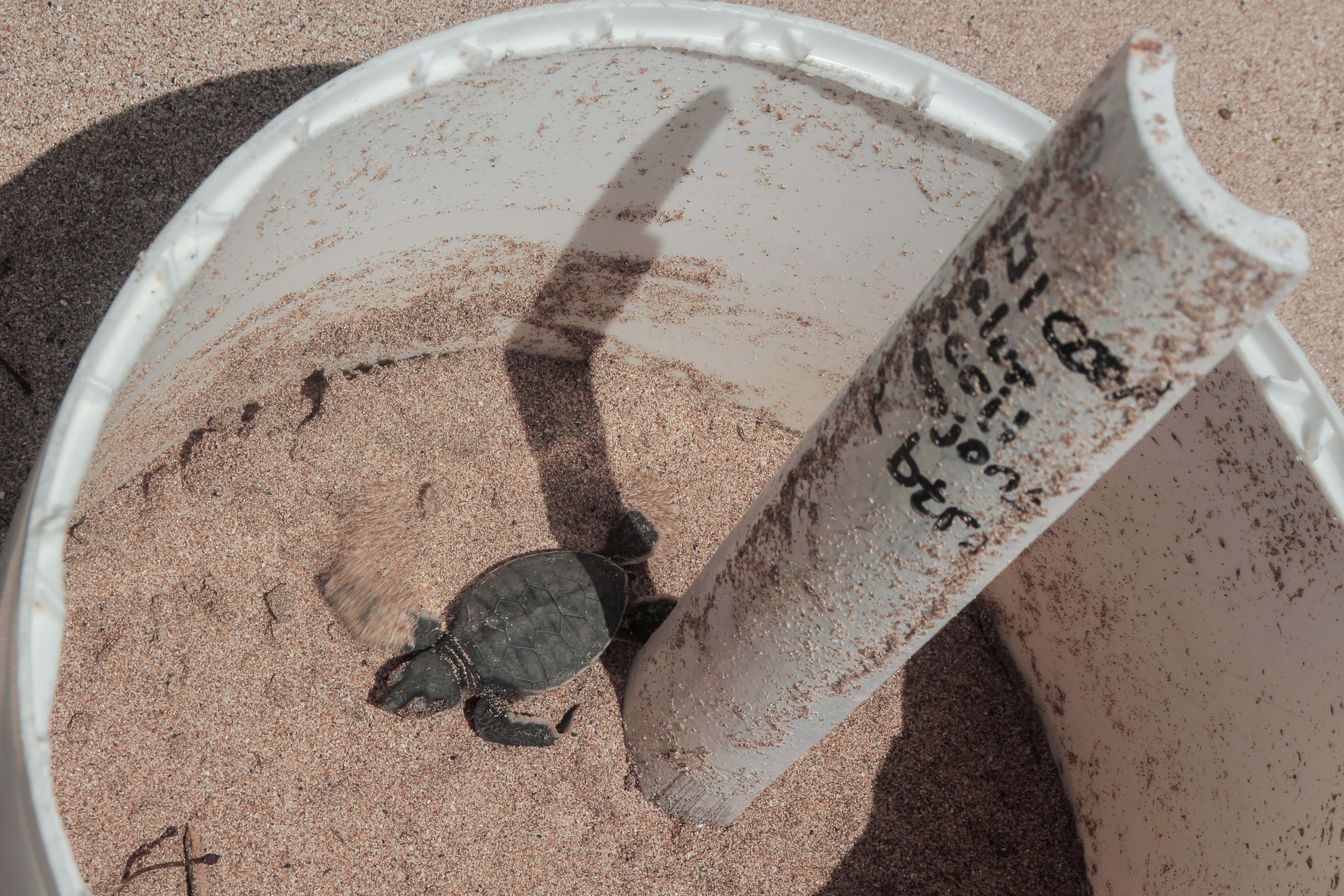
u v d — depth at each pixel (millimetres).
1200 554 593
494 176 599
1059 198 411
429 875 630
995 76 727
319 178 572
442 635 646
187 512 641
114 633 630
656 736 622
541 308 661
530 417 676
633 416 687
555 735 641
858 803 652
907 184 587
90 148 670
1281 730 575
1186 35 734
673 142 592
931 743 662
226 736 629
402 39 693
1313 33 737
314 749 634
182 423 641
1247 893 580
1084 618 639
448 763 639
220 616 636
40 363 664
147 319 555
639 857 639
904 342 533
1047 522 531
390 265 625
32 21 669
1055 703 660
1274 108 731
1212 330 397
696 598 601
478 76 564
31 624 532
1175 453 590
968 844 651
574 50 564
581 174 602
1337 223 724
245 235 571
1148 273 387
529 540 668
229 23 681
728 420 695
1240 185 726
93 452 548
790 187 601
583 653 647
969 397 487
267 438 649
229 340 619
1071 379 445
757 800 647
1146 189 368
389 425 660
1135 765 625
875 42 565
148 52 675
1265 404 564
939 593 546
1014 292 445
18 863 502
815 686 573
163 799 622
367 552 646
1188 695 604
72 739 620
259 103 682
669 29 565
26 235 666
